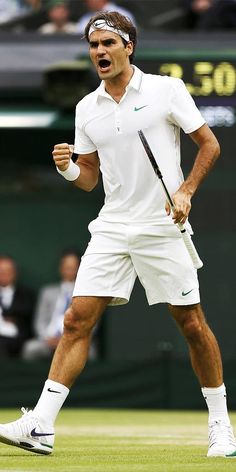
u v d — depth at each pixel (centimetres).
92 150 1309
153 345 2764
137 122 1259
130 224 1270
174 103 1261
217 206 2730
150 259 1269
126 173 1268
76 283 1279
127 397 2639
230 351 2759
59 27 3064
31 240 3206
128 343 2770
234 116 2708
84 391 2642
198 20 3150
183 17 3188
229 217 2728
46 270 3198
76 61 2841
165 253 1264
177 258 1264
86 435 1747
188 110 1261
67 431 1867
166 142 1266
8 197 3203
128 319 2769
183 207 1227
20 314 2886
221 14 2991
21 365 2644
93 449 1407
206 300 2755
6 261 2911
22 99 2922
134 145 1262
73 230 3203
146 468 1138
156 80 1269
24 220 3206
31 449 1273
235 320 2750
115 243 1272
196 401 2620
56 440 1608
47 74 2756
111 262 1270
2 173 3191
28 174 3197
